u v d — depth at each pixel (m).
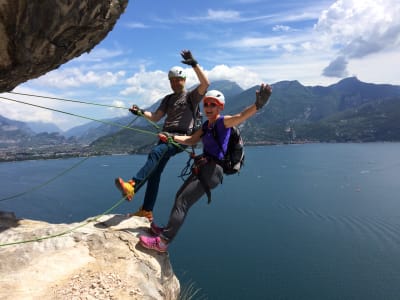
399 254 48.78
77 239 5.13
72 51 5.87
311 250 51.50
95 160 193.38
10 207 78.06
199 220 69.56
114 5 5.47
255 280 42.03
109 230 5.43
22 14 4.69
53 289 4.16
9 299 3.88
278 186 100.44
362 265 45.75
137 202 80.31
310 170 131.25
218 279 42.72
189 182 4.88
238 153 4.86
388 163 147.00
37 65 5.73
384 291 38.41
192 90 5.49
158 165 5.46
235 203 82.38
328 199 81.81
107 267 4.68
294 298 37.62
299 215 70.06
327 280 41.84
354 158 174.25
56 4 4.76
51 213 72.62
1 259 4.55
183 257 50.47
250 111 4.30
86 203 81.06
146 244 5.02
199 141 5.05
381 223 62.31
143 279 4.62
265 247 53.31
